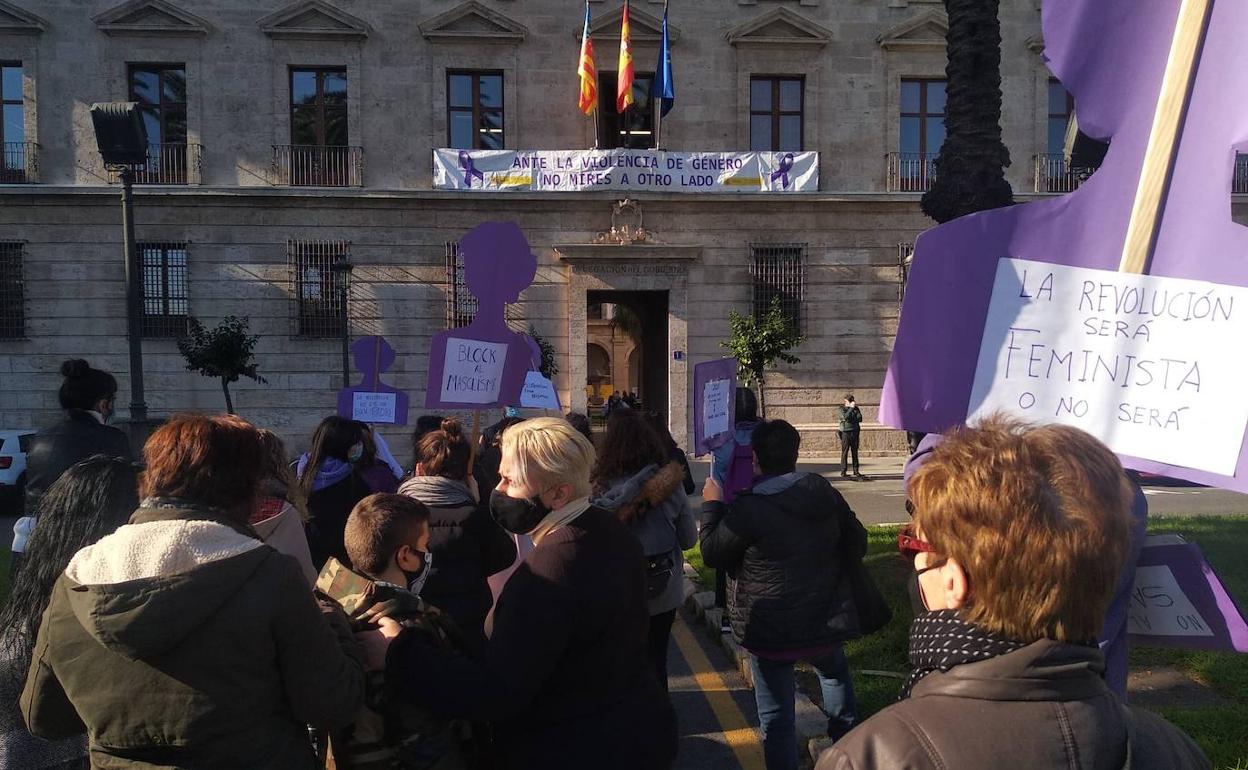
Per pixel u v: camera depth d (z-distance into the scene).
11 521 13.79
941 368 2.74
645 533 4.24
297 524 3.19
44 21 20.41
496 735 2.41
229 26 20.92
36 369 20.58
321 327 21.17
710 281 21.81
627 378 53.22
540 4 21.56
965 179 6.74
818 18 21.97
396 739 2.36
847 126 22.05
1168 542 2.40
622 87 20.48
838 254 21.98
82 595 1.91
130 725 1.95
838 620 3.58
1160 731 1.34
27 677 2.26
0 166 20.64
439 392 4.93
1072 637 1.29
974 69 6.74
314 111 21.38
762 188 21.59
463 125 21.78
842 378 22.06
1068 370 2.55
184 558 1.94
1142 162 2.47
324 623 2.12
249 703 1.98
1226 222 2.33
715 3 21.86
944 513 1.36
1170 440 2.36
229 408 18.77
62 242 20.56
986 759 1.21
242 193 20.64
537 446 2.44
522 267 5.10
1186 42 2.39
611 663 2.35
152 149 21.02
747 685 5.29
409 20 21.31
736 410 6.12
